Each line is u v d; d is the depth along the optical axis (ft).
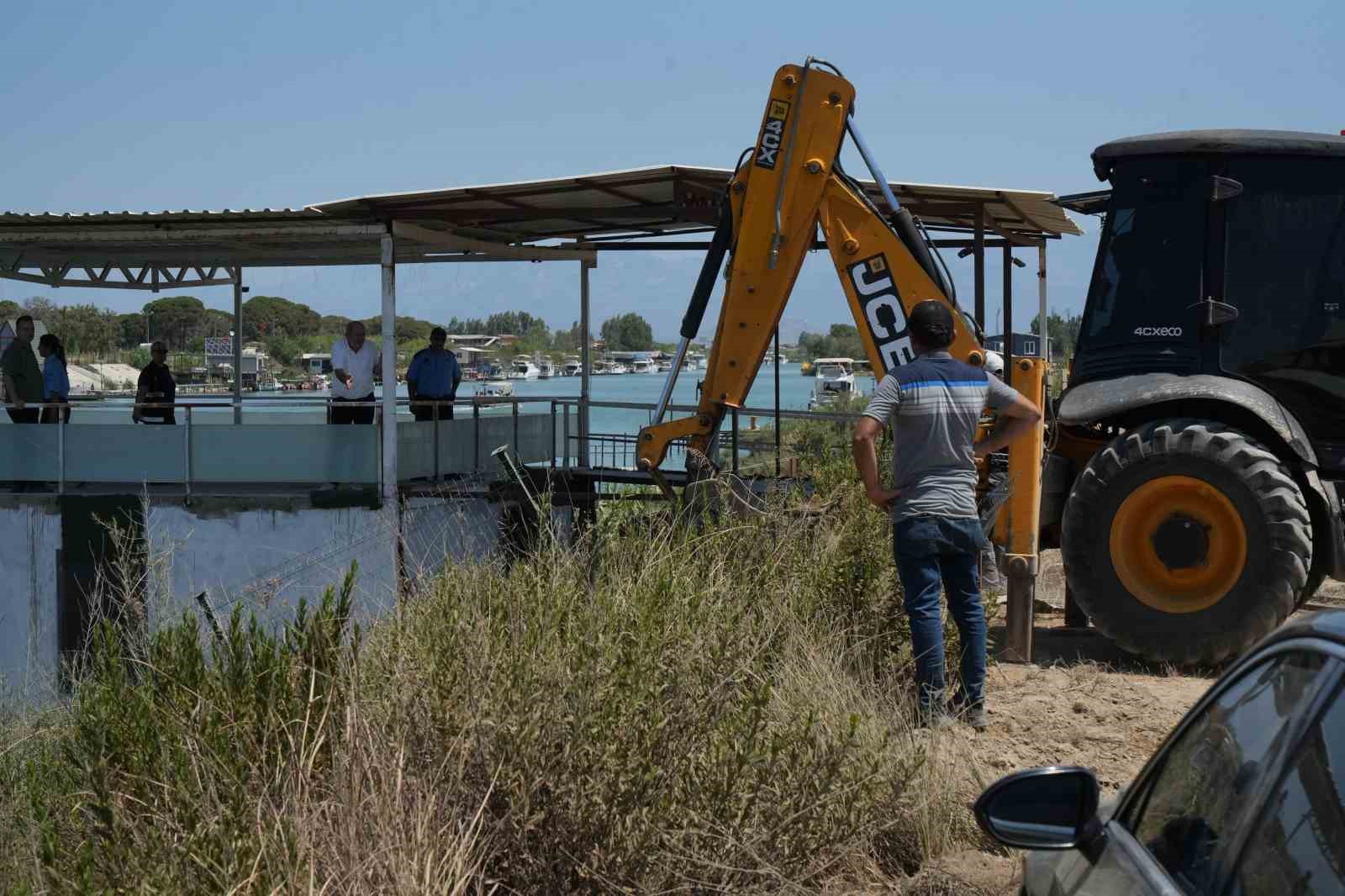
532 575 16.71
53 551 43.50
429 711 13.57
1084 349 25.76
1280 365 24.58
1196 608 23.21
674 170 34.45
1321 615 7.25
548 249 50.08
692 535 21.40
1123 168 25.41
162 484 43.96
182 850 11.75
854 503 23.61
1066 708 20.24
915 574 19.12
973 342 27.50
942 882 14.28
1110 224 25.57
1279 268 24.64
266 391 69.15
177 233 41.14
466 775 13.23
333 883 11.36
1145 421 25.41
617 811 13.07
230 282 55.83
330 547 40.83
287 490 42.50
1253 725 7.20
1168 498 23.45
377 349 44.88
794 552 22.44
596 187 36.52
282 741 14.12
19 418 46.09
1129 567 23.71
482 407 49.11
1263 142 24.38
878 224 27.89
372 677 14.99
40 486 45.01
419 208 39.73
